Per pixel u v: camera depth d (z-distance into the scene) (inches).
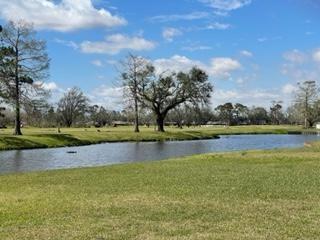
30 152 2027.6
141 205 586.9
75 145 2554.1
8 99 2502.5
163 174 931.3
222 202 601.0
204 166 1097.4
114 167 1135.6
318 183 759.7
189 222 493.4
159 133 3415.4
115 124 6254.9
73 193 697.0
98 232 454.3
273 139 3314.5
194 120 6161.4
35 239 431.2
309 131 4719.5
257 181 791.7
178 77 3540.8
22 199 645.9
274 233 442.0
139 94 3535.9
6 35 2536.9
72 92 6107.3
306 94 5679.1
